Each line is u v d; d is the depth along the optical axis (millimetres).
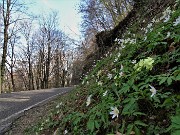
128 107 3312
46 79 51125
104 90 4816
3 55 28422
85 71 23219
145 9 13523
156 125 3000
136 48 5410
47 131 6402
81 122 4504
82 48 34750
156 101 3154
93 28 29703
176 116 2518
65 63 55125
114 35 17828
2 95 18359
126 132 3078
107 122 3580
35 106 12477
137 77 3807
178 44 4191
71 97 8719
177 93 3250
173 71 3605
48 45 51625
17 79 51594
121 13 22312
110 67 6918
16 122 9328
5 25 28719
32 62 51250
